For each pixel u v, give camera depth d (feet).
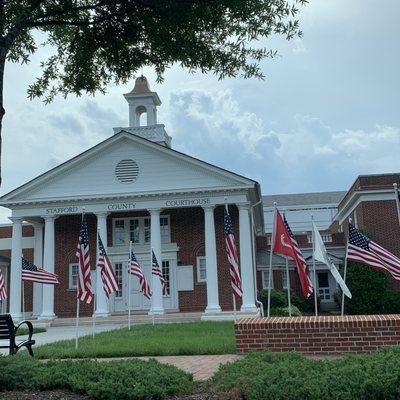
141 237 111.14
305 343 34.88
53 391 22.95
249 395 19.97
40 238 115.03
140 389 21.48
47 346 50.85
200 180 101.55
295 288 133.39
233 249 56.70
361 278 100.89
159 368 25.30
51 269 102.32
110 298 108.06
